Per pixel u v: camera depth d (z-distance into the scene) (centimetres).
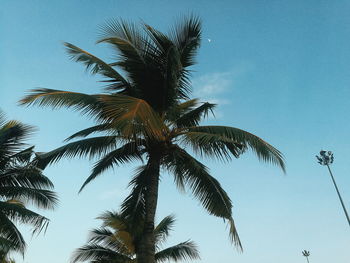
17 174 1304
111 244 1733
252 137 953
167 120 1127
